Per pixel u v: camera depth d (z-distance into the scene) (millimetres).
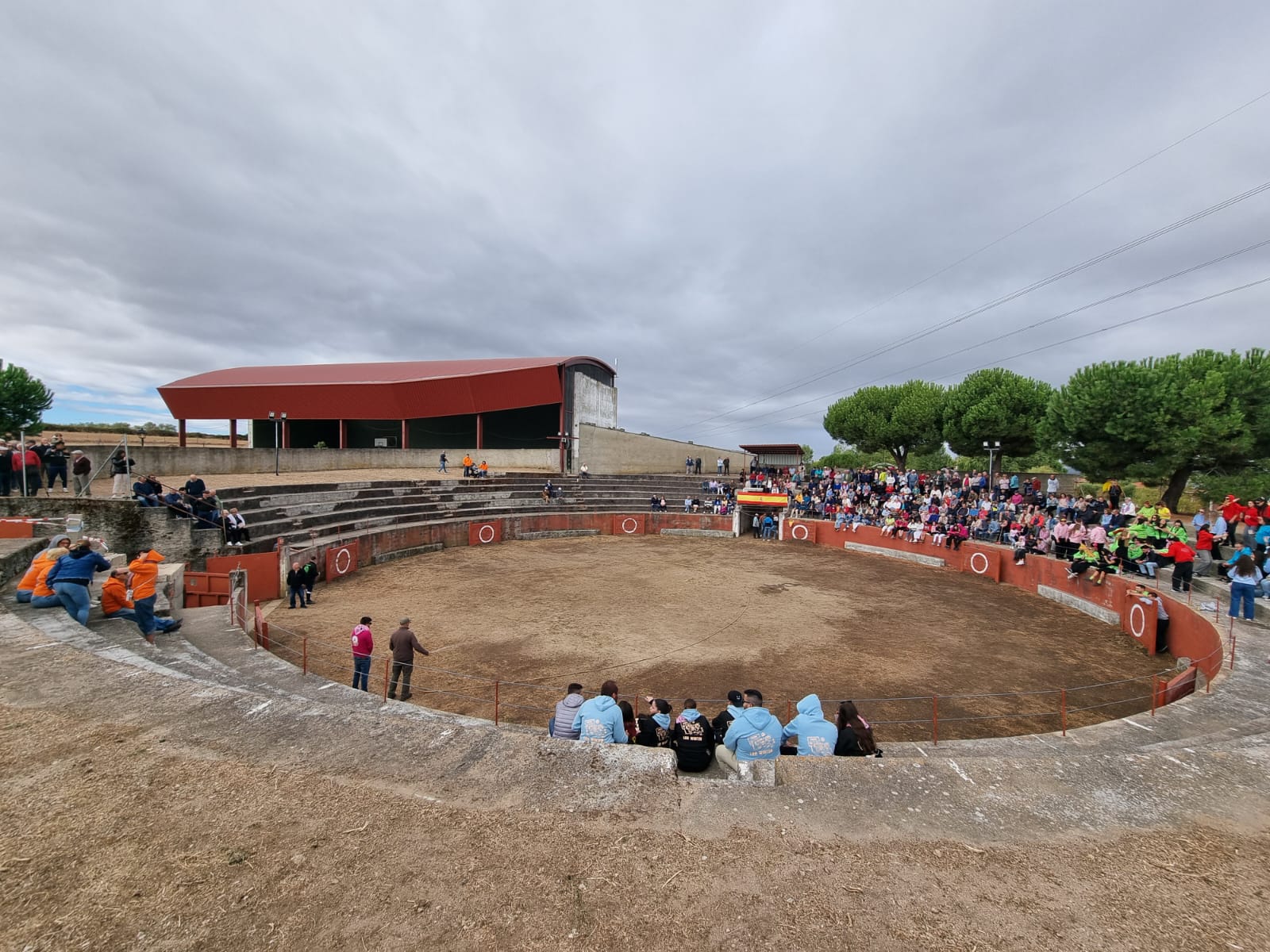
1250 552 12180
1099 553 17906
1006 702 11453
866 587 21516
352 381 46812
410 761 4441
